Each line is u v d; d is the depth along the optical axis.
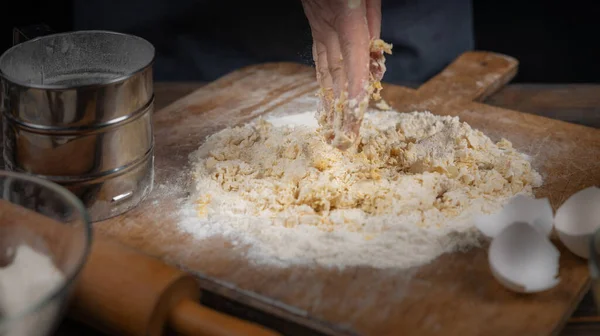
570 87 1.11
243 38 1.22
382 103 1.03
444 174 0.89
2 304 0.71
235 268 0.80
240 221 0.85
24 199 0.75
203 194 0.88
